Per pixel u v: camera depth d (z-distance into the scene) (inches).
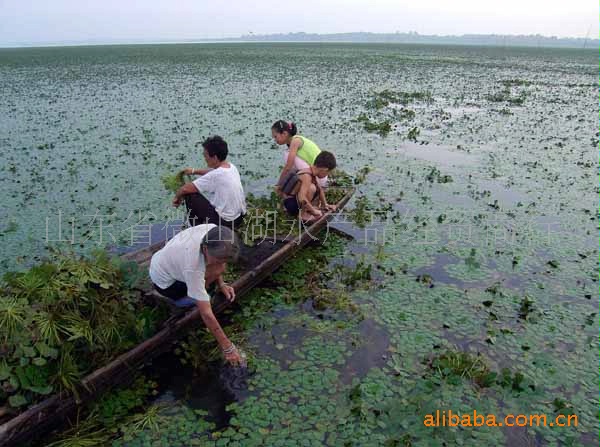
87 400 160.9
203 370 184.4
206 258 168.4
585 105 934.4
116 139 566.3
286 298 232.7
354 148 544.1
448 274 263.0
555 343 204.5
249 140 568.1
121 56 2691.9
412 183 422.0
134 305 194.9
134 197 372.2
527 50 4628.4
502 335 208.8
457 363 185.6
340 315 223.0
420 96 999.0
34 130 618.5
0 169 438.3
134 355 173.0
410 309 228.5
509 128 679.7
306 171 287.1
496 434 157.2
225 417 164.1
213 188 256.2
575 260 279.6
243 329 210.7
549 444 154.2
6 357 150.6
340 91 1089.4
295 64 2031.3
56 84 1202.0
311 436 155.3
